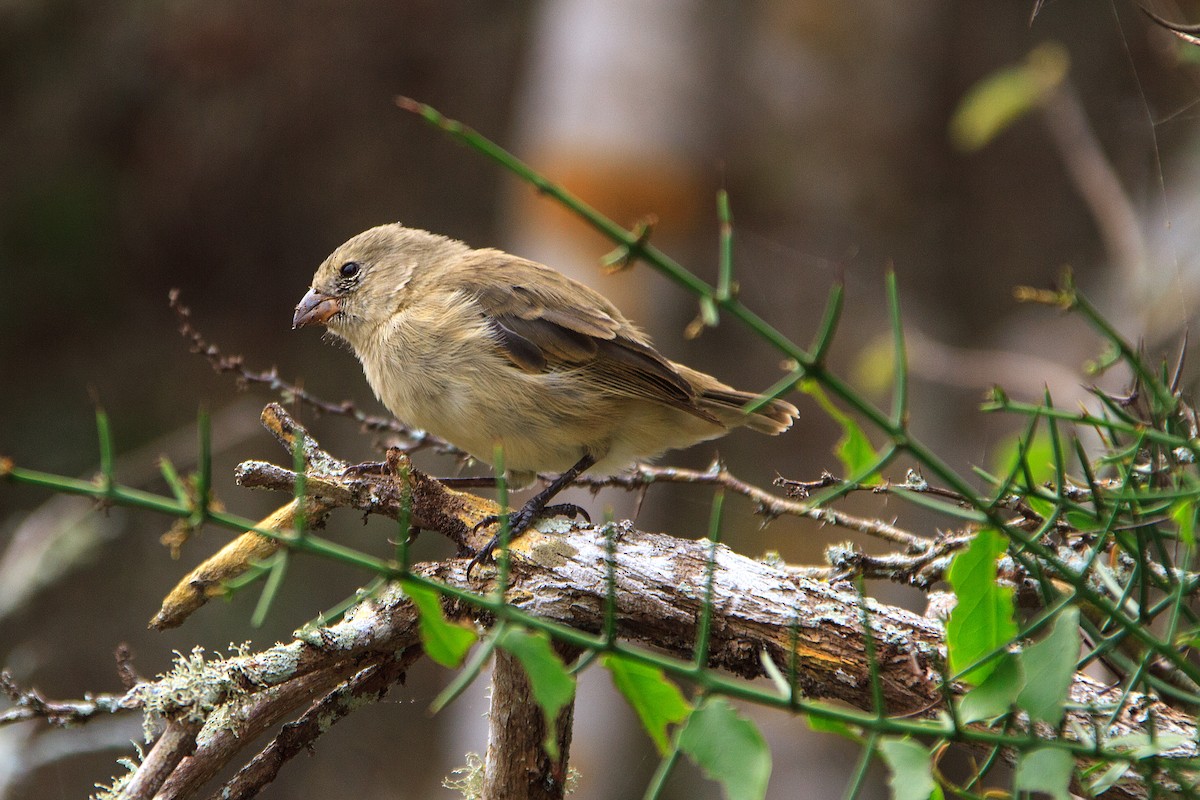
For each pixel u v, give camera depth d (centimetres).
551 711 327
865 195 1304
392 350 750
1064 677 349
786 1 1282
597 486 646
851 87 1295
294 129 1511
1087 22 1346
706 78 1216
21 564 962
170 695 465
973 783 361
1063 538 480
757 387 1280
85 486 334
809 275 1290
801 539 1234
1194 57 552
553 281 777
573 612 503
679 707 358
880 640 478
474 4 1518
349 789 1416
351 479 540
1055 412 397
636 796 1152
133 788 462
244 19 1471
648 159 1193
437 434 758
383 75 1514
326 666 484
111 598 1375
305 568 1428
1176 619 373
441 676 1473
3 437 1416
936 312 1335
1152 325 711
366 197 1539
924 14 1329
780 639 487
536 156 1220
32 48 1464
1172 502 393
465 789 558
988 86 909
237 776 489
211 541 1398
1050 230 1395
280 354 1520
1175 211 732
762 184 1282
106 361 1477
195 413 1470
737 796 325
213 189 1503
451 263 800
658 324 1216
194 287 1520
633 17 1205
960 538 511
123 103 1482
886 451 358
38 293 1464
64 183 1475
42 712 457
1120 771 365
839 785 1170
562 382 725
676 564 506
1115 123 1238
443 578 509
